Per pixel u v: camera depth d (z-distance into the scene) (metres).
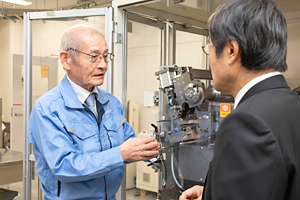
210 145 1.25
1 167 2.40
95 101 1.32
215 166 0.60
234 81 0.70
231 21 0.64
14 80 4.71
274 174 0.53
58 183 1.20
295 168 0.55
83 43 1.17
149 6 1.90
